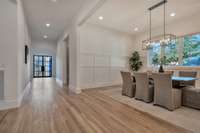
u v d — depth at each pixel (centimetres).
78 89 496
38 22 592
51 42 1079
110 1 384
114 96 443
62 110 304
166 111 302
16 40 327
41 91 522
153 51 678
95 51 618
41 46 1044
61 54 830
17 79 326
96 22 573
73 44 544
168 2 389
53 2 401
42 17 531
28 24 619
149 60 700
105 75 655
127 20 546
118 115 278
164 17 472
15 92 322
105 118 262
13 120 247
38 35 864
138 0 379
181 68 539
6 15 317
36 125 228
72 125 230
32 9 452
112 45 689
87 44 590
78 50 504
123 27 643
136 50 777
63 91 524
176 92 319
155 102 345
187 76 446
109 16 501
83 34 577
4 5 315
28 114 277
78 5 425
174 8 431
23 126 223
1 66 312
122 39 736
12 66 322
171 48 587
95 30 618
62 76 772
